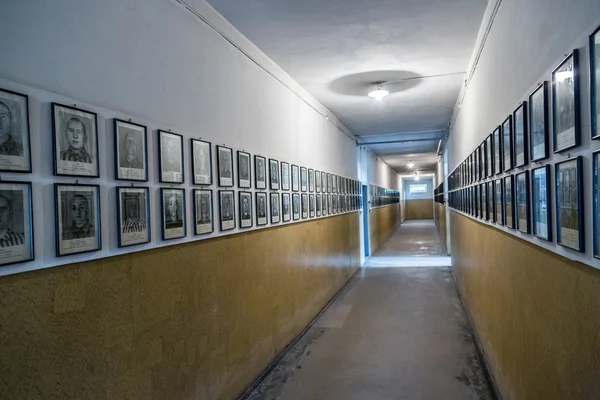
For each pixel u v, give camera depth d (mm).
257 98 3461
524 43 2051
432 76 4473
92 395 1692
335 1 2734
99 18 1803
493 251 3037
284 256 3977
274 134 3830
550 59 1649
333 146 6379
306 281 4668
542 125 1740
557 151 1554
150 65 2121
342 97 5270
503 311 2686
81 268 1661
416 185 28250
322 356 3766
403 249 11562
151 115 2113
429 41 3482
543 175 1740
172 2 2320
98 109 1777
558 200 1571
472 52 3760
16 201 1411
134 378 1928
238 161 3037
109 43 1854
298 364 3598
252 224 3250
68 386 1587
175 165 2271
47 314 1512
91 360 1693
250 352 3162
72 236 1617
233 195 2955
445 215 10797
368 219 10062
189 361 2365
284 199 4023
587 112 1287
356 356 3736
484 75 3244
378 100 5477
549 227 1666
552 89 1602
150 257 2062
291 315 4121
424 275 7535
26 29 1475
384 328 4523
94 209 1732
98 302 1738
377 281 7160
